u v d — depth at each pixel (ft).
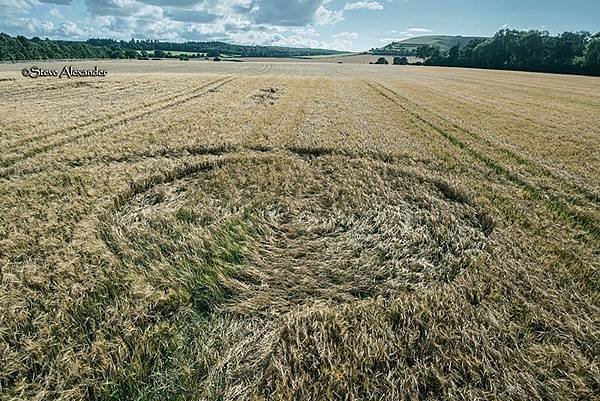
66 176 29.17
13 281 16.07
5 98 68.95
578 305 16.03
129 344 13.26
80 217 22.57
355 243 21.04
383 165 35.06
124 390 11.75
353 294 16.97
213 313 15.34
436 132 50.72
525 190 30.07
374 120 57.93
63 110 57.00
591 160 38.83
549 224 23.89
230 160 35.50
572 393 12.01
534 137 48.52
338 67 276.62
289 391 11.60
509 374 12.42
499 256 19.44
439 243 21.39
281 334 14.02
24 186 26.94
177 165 33.09
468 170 34.78
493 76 192.34
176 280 16.80
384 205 26.08
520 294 16.51
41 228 20.81
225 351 13.35
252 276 17.81
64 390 11.50
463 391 11.84
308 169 33.47
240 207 25.21
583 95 105.70
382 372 12.50
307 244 20.90
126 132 44.45
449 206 26.22
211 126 49.08
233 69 221.05
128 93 79.36
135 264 18.08
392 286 17.17
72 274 16.71
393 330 14.34
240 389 11.85
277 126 50.67
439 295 16.17
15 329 13.64
